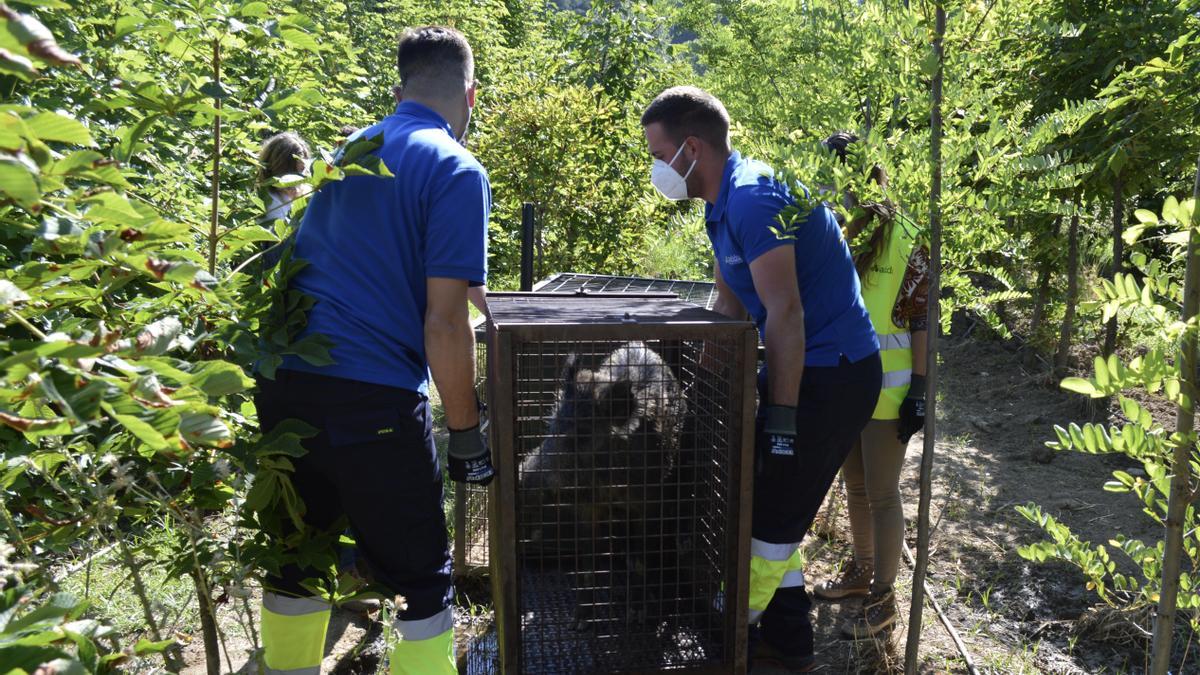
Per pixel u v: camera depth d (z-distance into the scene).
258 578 2.66
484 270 2.70
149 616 2.29
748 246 3.08
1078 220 7.31
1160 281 1.98
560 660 2.93
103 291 1.85
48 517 2.29
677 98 3.28
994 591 4.43
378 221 2.66
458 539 4.27
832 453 3.30
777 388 3.04
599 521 2.97
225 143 3.39
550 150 8.05
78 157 1.39
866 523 4.24
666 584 3.00
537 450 3.01
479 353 4.33
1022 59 3.47
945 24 3.05
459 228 2.64
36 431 1.42
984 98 3.00
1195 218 1.82
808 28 4.26
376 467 2.64
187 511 2.50
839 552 4.84
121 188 1.61
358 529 2.74
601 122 8.98
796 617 3.55
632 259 8.39
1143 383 1.91
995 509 5.43
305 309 2.60
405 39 2.95
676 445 3.05
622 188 8.70
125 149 2.22
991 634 4.03
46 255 2.22
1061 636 4.02
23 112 1.38
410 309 2.71
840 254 3.29
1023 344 8.61
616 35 10.23
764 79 8.44
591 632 3.00
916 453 6.44
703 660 2.95
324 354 2.47
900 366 3.72
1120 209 6.49
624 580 3.09
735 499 2.83
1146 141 5.16
